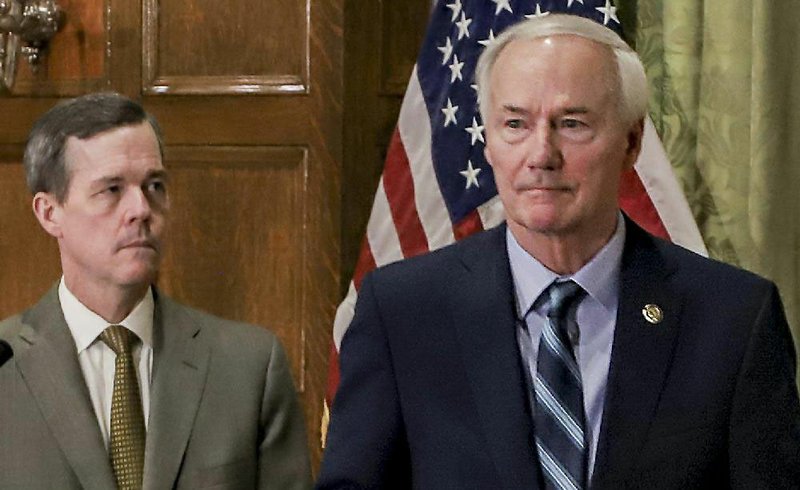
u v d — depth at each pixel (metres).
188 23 5.79
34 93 5.91
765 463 2.86
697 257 3.14
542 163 2.89
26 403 3.44
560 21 2.96
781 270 5.42
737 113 5.41
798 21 5.39
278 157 5.74
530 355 3.02
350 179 5.73
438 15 5.44
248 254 5.77
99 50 5.86
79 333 3.54
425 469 2.96
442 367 3.01
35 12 5.78
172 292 5.83
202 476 3.47
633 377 2.93
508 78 2.93
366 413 3.04
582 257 3.03
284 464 3.61
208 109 5.78
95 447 3.40
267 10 5.73
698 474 2.86
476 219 5.24
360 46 5.73
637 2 5.62
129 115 3.54
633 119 3.01
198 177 5.81
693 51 5.48
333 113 5.68
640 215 5.04
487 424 2.93
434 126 5.35
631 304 3.02
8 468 3.38
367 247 5.36
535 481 2.86
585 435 2.91
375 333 3.10
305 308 5.72
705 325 2.99
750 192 5.40
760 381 2.92
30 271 5.96
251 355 3.66
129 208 3.46
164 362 3.56
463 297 3.07
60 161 3.48
